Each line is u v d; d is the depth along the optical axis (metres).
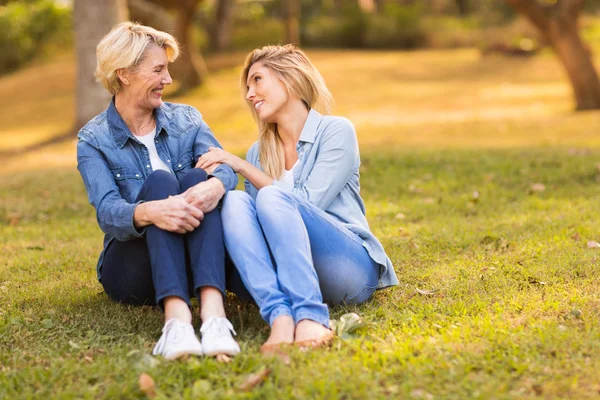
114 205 2.86
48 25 27.22
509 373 2.40
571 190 6.10
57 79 22.88
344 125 3.15
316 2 32.88
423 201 6.03
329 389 2.29
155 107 3.12
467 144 9.82
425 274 3.64
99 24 12.92
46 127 16.42
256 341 2.75
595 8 33.75
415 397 2.23
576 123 11.89
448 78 20.89
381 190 6.68
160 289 2.69
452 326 2.82
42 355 2.71
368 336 2.77
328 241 2.93
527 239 4.24
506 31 27.31
